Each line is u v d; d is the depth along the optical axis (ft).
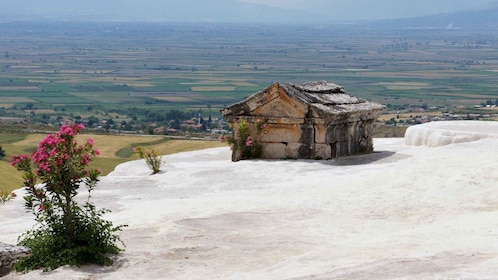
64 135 59.16
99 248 58.59
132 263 57.62
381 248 56.39
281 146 115.65
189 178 99.40
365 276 48.08
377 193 77.15
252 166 106.32
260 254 59.31
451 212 68.69
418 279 45.85
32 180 58.90
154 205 80.59
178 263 57.41
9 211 83.15
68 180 58.85
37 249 58.44
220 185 93.50
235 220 71.15
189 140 374.22
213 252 60.18
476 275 45.29
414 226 65.57
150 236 65.98
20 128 478.18
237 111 118.11
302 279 49.03
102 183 97.96
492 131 123.13
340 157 114.32
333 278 48.42
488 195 71.67
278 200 79.51
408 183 78.54
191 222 70.54
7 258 57.93
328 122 111.86
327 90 122.83
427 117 536.01
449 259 50.55
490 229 59.52
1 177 224.33
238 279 51.34
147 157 110.52
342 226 67.31
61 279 53.88
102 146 349.82
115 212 78.33
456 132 116.06
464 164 82.28
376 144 135.33
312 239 63.46
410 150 118.52
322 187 83.71
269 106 115.85
